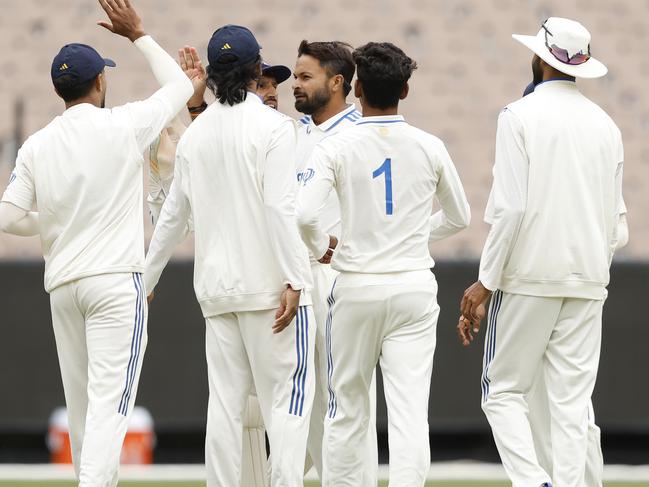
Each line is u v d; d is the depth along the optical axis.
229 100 19.38
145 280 20.69
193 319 35.19
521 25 50.12
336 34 49.72
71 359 20.64
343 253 19.56
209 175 19.44
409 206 19.41
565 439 19.33
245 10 49.97
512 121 19.30
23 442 36.62
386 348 19.59
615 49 49.88
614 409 34.78
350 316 19.48
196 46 49.19
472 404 34.88
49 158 20.14
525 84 49.00
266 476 21.97
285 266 18.88
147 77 48.94
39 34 48.78
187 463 36.22
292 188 19.06
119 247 20.08
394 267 19.31
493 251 19.22
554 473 19.38
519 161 19.19
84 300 20.03
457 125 47.88
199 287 19.69
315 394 22.00
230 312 19.47
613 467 35.41
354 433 19.95
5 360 35.22
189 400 35.09
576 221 19.27
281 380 19.36
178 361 35.16
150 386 35.12
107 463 19.58
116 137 20.17
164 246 20.39
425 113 48.12
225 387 19.66
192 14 49.88
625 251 44.03
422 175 19.45
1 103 46.66
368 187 19.33
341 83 22.27
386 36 49.78
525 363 19.66
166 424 35.06
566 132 19.31
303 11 50.22
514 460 19.38
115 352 19.95
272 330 19.27
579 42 19.58
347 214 19.50
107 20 49.47
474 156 47.00
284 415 19.30
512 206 19.05
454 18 50.09
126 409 20.03
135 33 21.16
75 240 20.08
